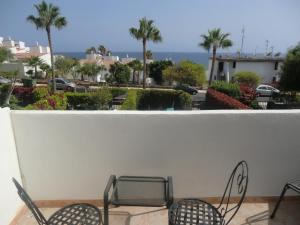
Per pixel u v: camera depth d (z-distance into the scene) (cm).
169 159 267
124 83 3219
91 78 3438
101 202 280
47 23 2319
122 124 256
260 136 263
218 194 281
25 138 259
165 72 2905
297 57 1764
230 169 272
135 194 226
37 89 1405
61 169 269
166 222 250
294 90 1802
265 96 1955
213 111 260
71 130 258
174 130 258
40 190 276
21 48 4600
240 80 2834
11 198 250
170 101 1794
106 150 263
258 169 274
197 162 269
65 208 210
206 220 195
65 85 2361
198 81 2823
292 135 265
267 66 3169
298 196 286
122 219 254
